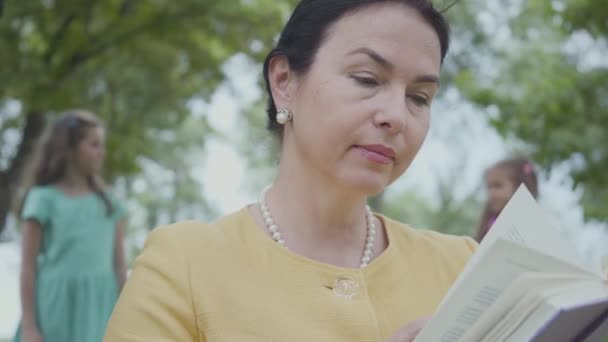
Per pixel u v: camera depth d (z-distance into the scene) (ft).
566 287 5.10
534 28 38.68
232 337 5.93
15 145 38.60
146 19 36.22
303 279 6.19
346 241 6.61
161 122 41.01
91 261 15.98
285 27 6.66
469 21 50.42
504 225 5.87
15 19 34.40
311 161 6.31
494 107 32.07
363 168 6.06
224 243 6.31
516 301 5.10
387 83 6.12
